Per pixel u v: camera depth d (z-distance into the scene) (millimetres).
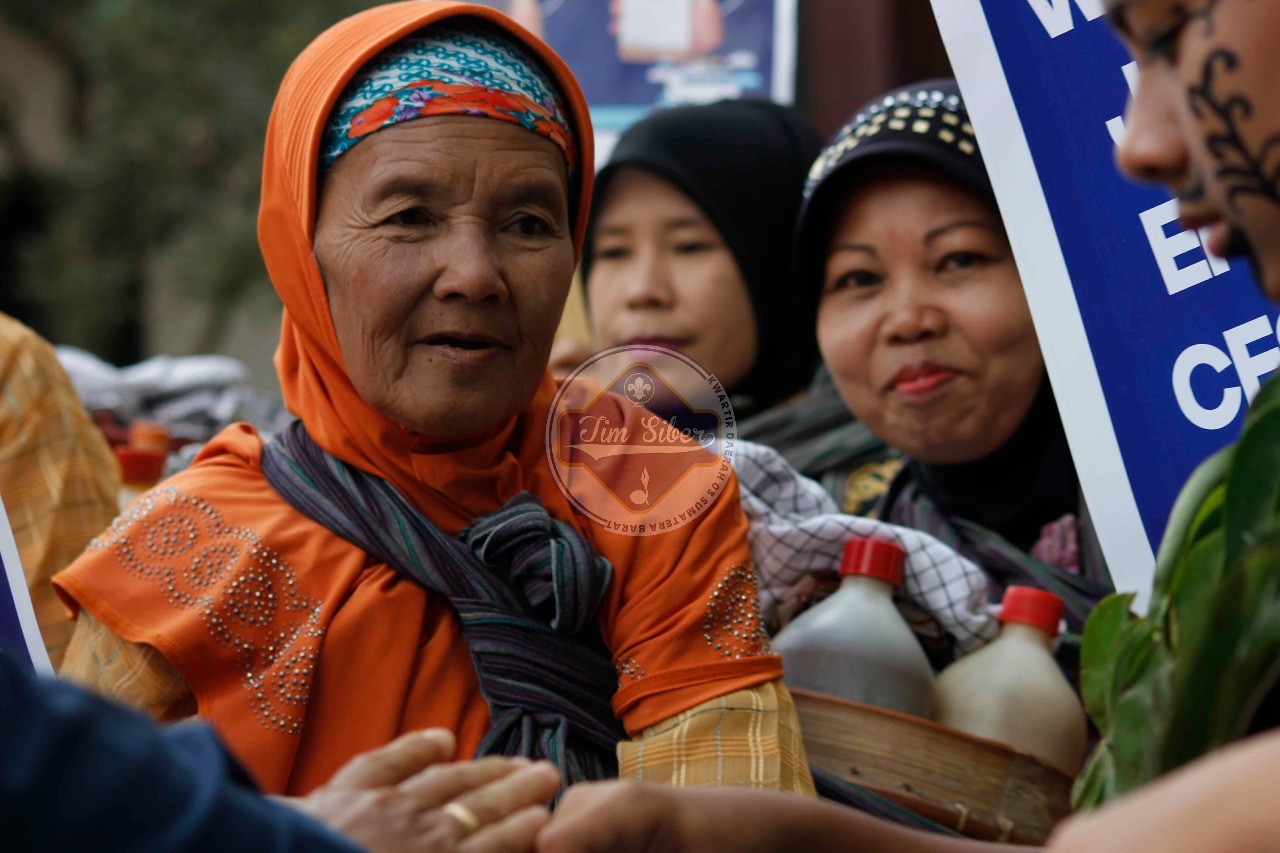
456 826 990
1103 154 1515
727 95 3383
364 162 1421
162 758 770
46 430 2076
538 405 1559
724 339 2574
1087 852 689
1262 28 861
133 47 7758
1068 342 1523
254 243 7797
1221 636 865
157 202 7902
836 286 2064
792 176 2648
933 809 1502
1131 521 1489
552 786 1053
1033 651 1670
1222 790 664
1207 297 1476
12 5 8898
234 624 1398
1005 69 1550
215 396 3105
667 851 1032
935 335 1976
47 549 2008
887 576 1650
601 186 2662
